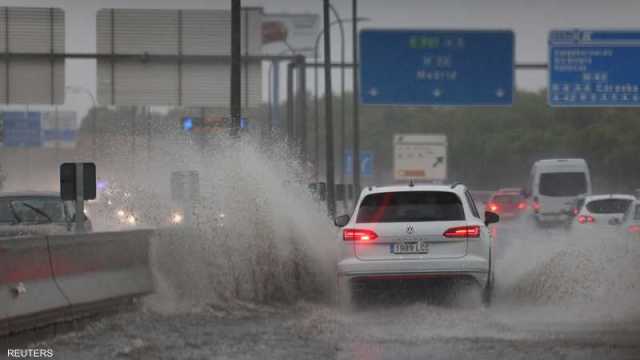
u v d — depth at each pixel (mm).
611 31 100562
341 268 35719
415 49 99500
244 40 86750
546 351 26891
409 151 157000
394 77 99500
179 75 85250
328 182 89562
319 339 29328
